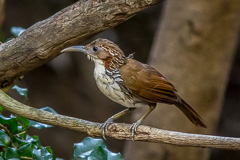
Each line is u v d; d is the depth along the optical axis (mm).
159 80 7148
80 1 6633
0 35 14156
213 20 11867
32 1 16344
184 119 12398
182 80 12305
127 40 16766
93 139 6273
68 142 16125
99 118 16547
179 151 12523
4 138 6320
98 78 7312
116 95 7285
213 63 12156
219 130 16500
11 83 7484
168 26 12492
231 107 16828
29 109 6770
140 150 12758
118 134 6691
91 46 7336
